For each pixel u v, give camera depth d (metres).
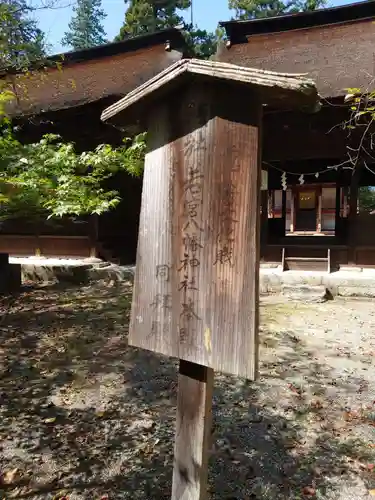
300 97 1.54
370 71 8.13
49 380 4.37
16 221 11.55
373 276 8.84
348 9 9.55
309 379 4.43
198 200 1.74
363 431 3.35
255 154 1.56
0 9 4.99
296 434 3.31
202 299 1.71
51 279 10.19
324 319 6.98
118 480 2.73
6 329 6.19
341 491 2.63
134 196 12.07
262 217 10.27
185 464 1.94
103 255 10.81
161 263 1.91
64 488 2.65
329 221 14.12
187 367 1.92
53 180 5.19
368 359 5.06
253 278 1.54
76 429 3.36
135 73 10.29
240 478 2.75
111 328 6.27
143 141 5.06
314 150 9.45
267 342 5.71
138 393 4.05
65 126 10.69
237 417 3.57
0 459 2.93
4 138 5.59
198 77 1.66
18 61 5.59
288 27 10.24
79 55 11.31
